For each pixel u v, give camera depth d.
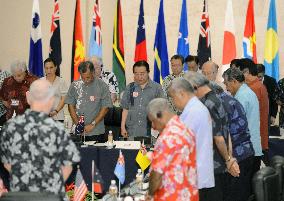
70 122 9.38
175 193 4.45
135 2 11.76
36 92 4.22
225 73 6.96
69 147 4.18
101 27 11.95
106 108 8.07
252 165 6.62
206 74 7.56
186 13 11.10
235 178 6.48
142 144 6.71
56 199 3.36
